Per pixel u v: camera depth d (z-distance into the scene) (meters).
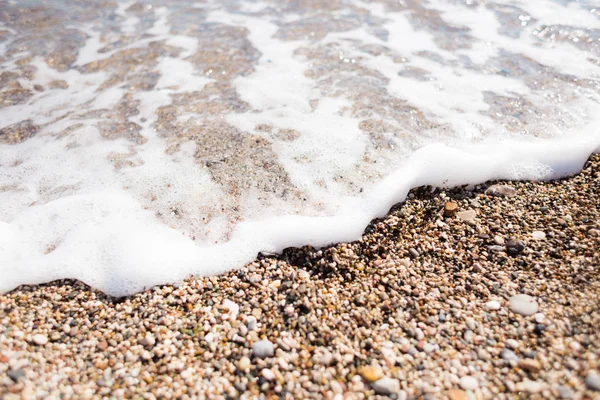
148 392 0.38
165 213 0.50
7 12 0.85
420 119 0.60
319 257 0.47
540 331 0.40
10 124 0.60
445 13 0.83
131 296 0.44
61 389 0.37
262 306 0.43
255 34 0.79
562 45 0.72
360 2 0.88
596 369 0.37
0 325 0.41
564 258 0.45
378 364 0.39
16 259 0.46
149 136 0.59
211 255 0.47
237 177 0.53
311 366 0.39
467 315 0.42
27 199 0.51
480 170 0.54
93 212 0.50
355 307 0.43
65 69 0.71
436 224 0.49
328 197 0.51
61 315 0.42
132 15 0.86
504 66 0.69
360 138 0.57
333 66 0.70
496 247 0.47
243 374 0.39
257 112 0.62
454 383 0.38
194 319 0.42
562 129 0.58
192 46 0.76
